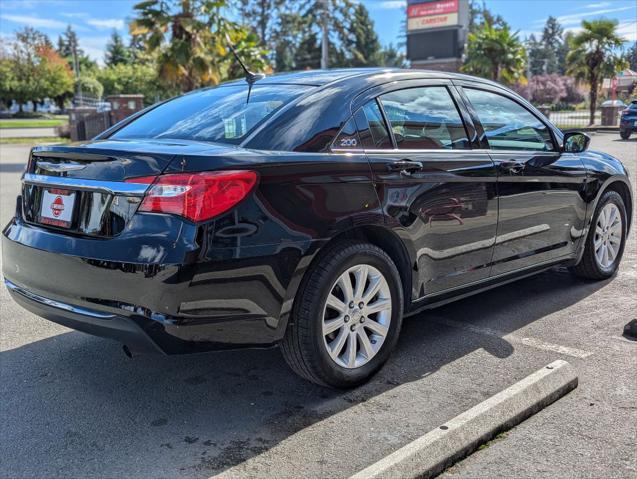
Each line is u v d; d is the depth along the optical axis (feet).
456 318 14.23
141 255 8.66
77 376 11.46
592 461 8.42
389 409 9.98
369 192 10.37
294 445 8.98
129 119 13.15
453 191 11.82
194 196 8.63
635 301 15.23
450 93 12.74
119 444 9.12
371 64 245.24
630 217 17.54
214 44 66.69
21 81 203.21
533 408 9.68
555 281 17.07
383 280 10.83
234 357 12.29
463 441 8.61
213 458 8.71
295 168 9.52
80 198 9.53
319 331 9.93
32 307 10.35
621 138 63.05
